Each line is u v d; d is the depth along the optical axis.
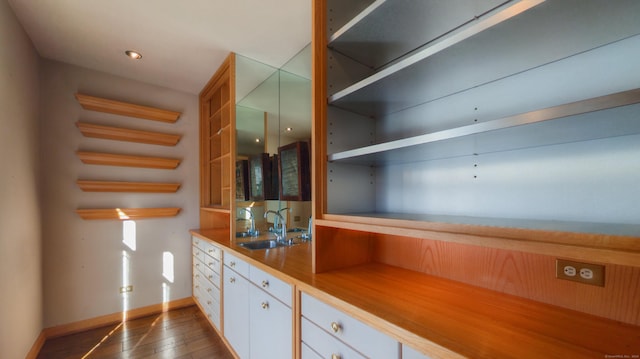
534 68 0.95
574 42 0.81
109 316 2.56
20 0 1.60
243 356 1.72
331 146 1.33
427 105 1.29
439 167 1.23
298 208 2.51
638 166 0.75
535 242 0.63
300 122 2.38
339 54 1.37
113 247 2.61
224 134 2.70
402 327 0.73
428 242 1.23
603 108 0.53
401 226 0.93
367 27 1.16
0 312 1.49
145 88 2.81
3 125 1.55
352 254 1.38
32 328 1.98
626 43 0.77
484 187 1.07
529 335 0.69
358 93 1.20
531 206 0.95
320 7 1.31
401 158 1.24
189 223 3.05
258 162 2.66
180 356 2.02
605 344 0.65
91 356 2.01
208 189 3.11
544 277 0.89
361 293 0.99
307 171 2.31
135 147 2.76
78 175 2.45
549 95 0.92
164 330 2.42
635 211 0.75
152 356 2.02
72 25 1.86
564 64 0.89
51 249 2.30
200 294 2.70
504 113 1.03
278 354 1.33
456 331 0.71
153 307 2.79
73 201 2.42
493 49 0.85
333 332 0.97
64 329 2.33
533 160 0.94
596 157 0.82
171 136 2.86
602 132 0.74
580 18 0.69
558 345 0.64
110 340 2.24
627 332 0.70
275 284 1.36
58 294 2.32
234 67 2.27
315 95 1.28
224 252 2.10
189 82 2.81
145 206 2.78
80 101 2.38
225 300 2.05
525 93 0.97
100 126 2.46
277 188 2.63
